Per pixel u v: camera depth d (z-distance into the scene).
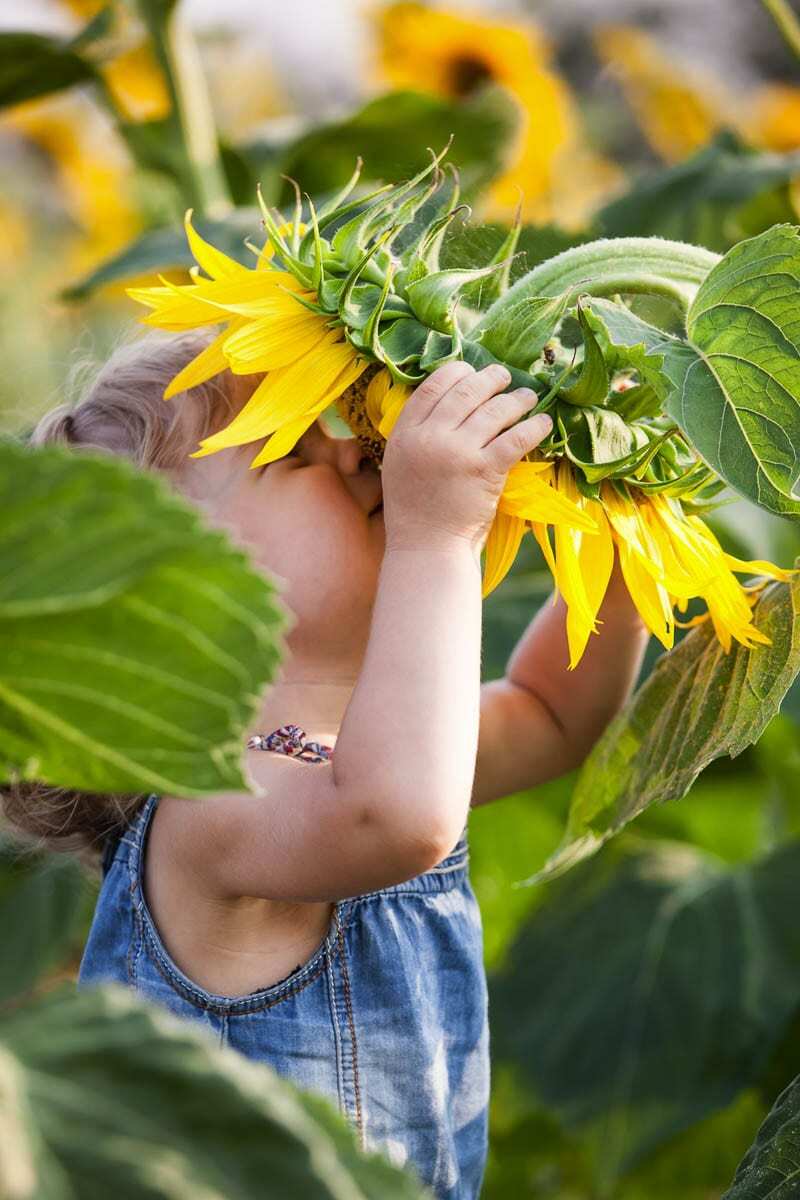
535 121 4.10
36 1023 0.73
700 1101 2.29
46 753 0.84
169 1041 0.72
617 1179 2.27
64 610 0.73
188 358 1.99
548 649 2.05
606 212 3.15
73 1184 0.66
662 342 1.35
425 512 1.42
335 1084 1.67
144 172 3.08
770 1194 1.44
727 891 2.54
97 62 3.02
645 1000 2.42
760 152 3.34
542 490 1.39
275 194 3.39
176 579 0.73
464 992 1.83
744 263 1.33
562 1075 2.39
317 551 1.73
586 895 2.62
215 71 6.87
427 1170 1.74
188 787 0.82
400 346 1.43
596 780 1.76
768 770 2.92
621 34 5.66
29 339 5.32
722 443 1.28
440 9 4.08
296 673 1.75
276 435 1.39
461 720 1.43
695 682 1.65
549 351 1.49
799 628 1.53
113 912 1.73
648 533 1.44
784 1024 2.34
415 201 1.46
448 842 1.44
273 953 1.67
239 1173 0.69
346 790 1.44
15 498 0.70
